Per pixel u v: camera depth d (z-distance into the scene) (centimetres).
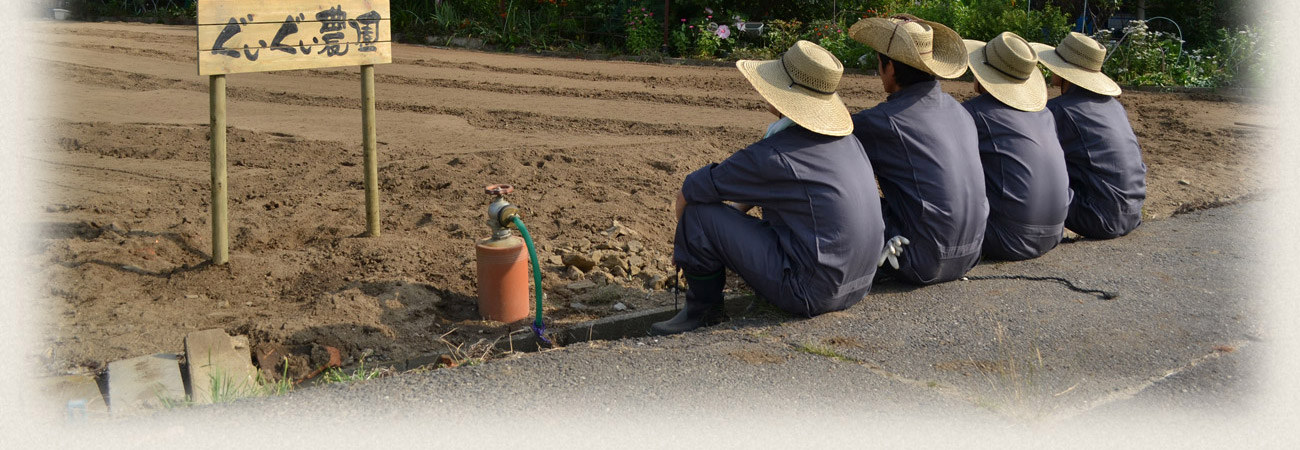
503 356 427
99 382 379
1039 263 518
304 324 445
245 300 486
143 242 560
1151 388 346
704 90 1325
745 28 1695
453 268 537
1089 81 566
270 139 945
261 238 591
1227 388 346
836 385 346
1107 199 561
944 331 409
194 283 503
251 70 513
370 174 582
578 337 462
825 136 416
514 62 1625
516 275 472
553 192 721
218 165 518
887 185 464
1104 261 521
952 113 463
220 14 498
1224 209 677
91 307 464
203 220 631
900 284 479
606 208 675
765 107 1188
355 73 1438
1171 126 1095
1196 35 1841
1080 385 349
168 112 1095
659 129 1031
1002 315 429
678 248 449
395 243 572
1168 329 409
